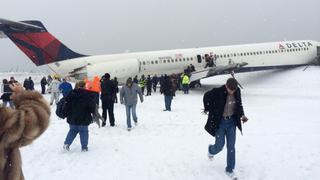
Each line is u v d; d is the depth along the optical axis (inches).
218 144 256.2
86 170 267.0
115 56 1194.6
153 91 1163.3
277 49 1392.7
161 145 344.8
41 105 95.8
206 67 1291.8
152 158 297.4
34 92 97.9
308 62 1445.6
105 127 454.0
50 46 1096.8
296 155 300.8
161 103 771.4
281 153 307.9
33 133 92.0
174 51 1270.9
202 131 416.8
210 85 1366.9
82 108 317.1
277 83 1257.4
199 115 561.9
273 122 481.1
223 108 247.3
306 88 1117.1
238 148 327.3
